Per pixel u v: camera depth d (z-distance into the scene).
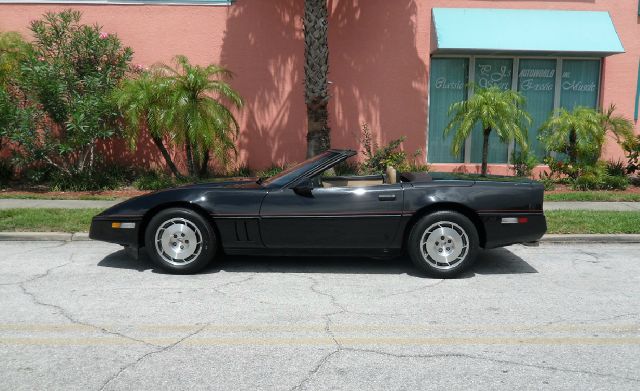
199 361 4.06
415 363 4.04
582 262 6.98
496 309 5.21
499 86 13.20
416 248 6.16
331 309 5.19
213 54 12.90
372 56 12.84
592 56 12.88
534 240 6.23
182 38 12.87
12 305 5.23
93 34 11.89
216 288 5.81
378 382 3.75
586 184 11.98
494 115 11.16
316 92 11.55
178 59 11.99
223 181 6.96
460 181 6.25
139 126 11.99
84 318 4.91
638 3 12.75
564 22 12.51
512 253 7.46
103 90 11.88
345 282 6.05
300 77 12.95
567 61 13.13
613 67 12.95
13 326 4.71
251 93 12.99
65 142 11.62
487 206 6.12
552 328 4.74
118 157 13.09
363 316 5.01
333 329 4.70
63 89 11.47
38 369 3.92
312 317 4.98
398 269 6.57
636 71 12.96
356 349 4.29
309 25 11.40
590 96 13.25
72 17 12.23
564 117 11.81
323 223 6.14
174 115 11.12
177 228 6.22
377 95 12.94
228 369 3.93
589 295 5.65
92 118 11.30
